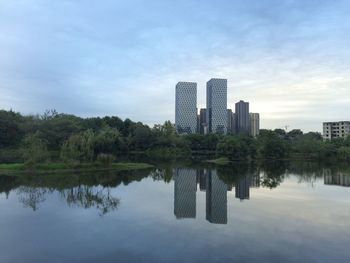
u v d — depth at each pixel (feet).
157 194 173.88
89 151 285.84
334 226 107.14
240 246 85.97
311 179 255.09
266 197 167.94
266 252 81.46
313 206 141.90
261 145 495.00
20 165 261.03
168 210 131.34
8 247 84.69
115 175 257.55
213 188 202.90
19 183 203.82
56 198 155.43
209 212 128.47
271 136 525.34
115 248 83.82
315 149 510.17
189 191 188.34
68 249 83.05
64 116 503.20
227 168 349.41
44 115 498.69
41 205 138.41
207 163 415.64
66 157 276.00
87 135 295.69
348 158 479.82
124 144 457.27
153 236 94.27
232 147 458.09
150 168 327.06
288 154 514.68
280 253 80.79
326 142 545.03
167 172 295.89
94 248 83.87
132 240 90.38
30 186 193.06
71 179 227.20
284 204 147.13
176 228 103.24
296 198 164.45
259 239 92.07
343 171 323.37
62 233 96.89
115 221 111.65
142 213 124.88
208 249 83.41
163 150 508.12
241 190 194.39
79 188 188.55
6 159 310.65
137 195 168.66
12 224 107.04
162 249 83.20
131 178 243.60
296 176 276.62
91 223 108.68
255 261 75.46
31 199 152.15
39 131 362.94
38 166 258.78
